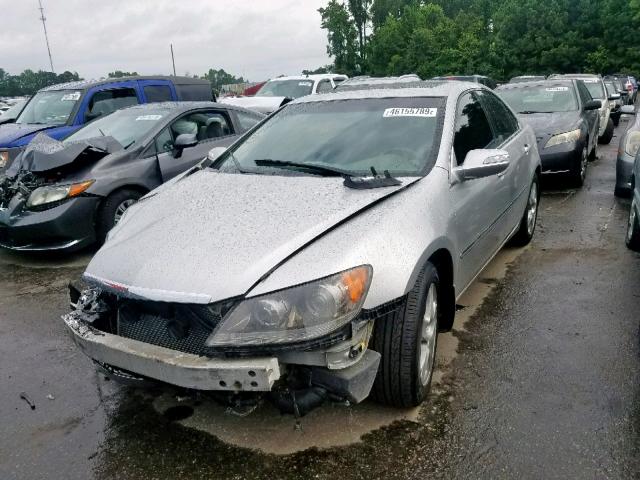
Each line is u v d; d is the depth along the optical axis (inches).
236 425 113.9
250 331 90.3
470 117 155.5
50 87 385.1
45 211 217.9
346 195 113.7
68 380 136.4
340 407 116.9
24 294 197.5
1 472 104.0
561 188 321.7
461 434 107.1
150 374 95.7
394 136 137.1
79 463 105.7
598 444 102.3
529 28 1905.8
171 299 94.4
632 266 191.2
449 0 3034.0
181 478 100.2
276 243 99.2
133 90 374.3
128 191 234.1
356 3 2522.1
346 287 91.8
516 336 145.3
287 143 146.3
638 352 134.4
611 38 1841.8
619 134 601.6
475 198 139.7
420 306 105.7
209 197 123.7
